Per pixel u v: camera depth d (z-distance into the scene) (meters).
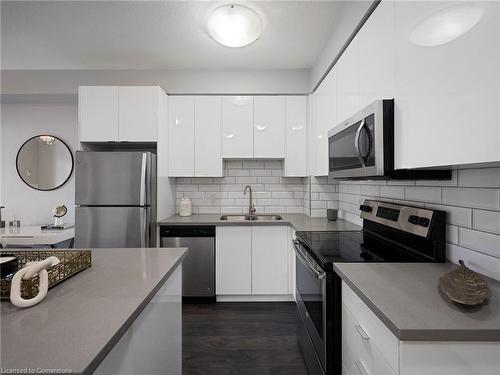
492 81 0.76
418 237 1.47
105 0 1.98
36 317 0.81
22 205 3.64
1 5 2.03
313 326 1.64
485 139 0.78
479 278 0.96
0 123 3.61
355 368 1.13
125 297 0.96
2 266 1.05
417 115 1.10
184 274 2.91
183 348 2.11
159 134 2.90
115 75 3.16
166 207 3.14
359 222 2.53
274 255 2.92
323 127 2.60
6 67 3.09
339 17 2.11
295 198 3.54
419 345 0.76
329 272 1.36
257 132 3.17
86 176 2.71
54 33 2.41
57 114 3.62
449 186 1.34
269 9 2.06
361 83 1.67
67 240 3.45
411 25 1.13
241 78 3.16
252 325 2.46
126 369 0.87
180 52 2.75
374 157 1.33
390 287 1.04
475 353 0.76
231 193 3.53
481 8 0.79
